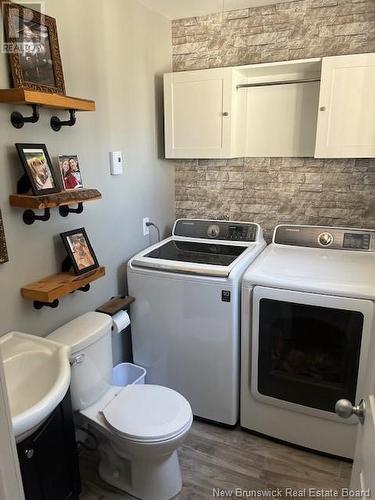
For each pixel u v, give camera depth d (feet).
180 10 7.89
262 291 6.25
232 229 8.43
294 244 7.89
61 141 5.85
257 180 8.63
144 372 7.33
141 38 7.56
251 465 6.36
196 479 6.11
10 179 5.04
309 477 6.12
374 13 6.96
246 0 7.39
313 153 7.97
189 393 7.34
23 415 3.75
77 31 5.94
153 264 7.07
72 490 5.54
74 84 5.99
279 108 8.10
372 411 2.91
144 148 8.07
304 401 6.38
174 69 8.82
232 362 6.75
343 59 6.69
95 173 6.69
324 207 8.14
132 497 5.84
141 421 5.46
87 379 5.77
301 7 7.41
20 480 2.30
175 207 9.62
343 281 5.99
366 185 7.70
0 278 5.03
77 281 5.72
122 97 7.19
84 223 6.53
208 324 6.77
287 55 7.73
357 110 6.82
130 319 7.54
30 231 5.42
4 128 4.89
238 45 8.09
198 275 6.67
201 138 8.05
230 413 7.04
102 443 6.20
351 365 5.93
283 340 6.54
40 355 4.87
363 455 3.13
